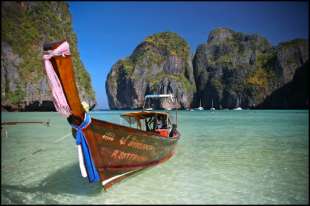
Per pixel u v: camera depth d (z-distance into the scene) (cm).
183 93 18475
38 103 9906
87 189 888
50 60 670
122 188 892
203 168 1134
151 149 991
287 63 17538
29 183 952
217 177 1006
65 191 866
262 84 17038
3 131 2778
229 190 866
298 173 1056
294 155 1409
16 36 10394
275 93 16738
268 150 1552
